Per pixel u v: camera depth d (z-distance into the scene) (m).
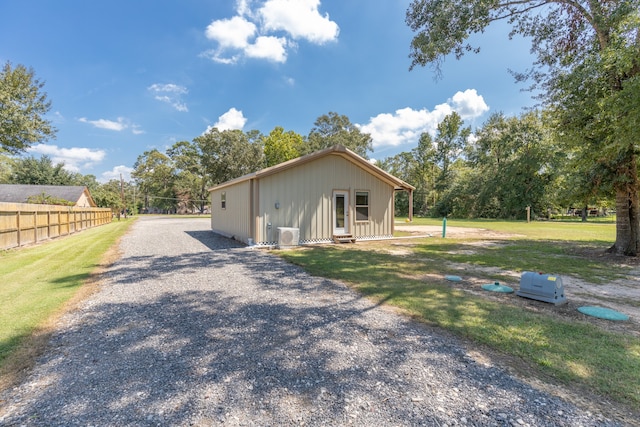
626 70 6.55
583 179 9.05
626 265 7.00
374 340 3.14
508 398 2.15
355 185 11.90
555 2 7.58
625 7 6.27
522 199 29.86
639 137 6.07
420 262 7.37
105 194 34.00
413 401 2.13
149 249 9.59
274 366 2.62
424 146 41.97
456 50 8.30
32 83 18.06
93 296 4.69
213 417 1.96
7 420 1.92
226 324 3.59
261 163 42.03
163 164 58.59
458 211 35.00
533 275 4.50
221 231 14.62
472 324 3.50
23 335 3.23
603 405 2.06
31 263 7.20
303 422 1.91
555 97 7.93
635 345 2.95
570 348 2.89
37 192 27.19
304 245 10.59
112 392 2.25
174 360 2.74
